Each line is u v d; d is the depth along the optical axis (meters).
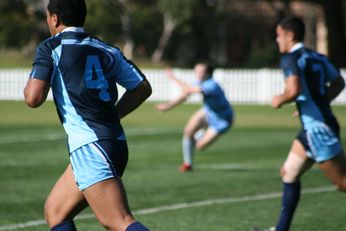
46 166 40.91
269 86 106.56
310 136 22.83
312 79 22.97
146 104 99.00
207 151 49.25
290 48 23.50
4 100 105.62
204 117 39.78
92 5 143.88
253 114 83.06
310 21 174.12
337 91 23.94
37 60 15.84
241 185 34.47
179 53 178.25
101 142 15.84
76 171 15.88
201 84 39.41
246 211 27.97
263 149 50.28
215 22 166.75
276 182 35.47
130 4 165.38
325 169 23.09
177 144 52.66
